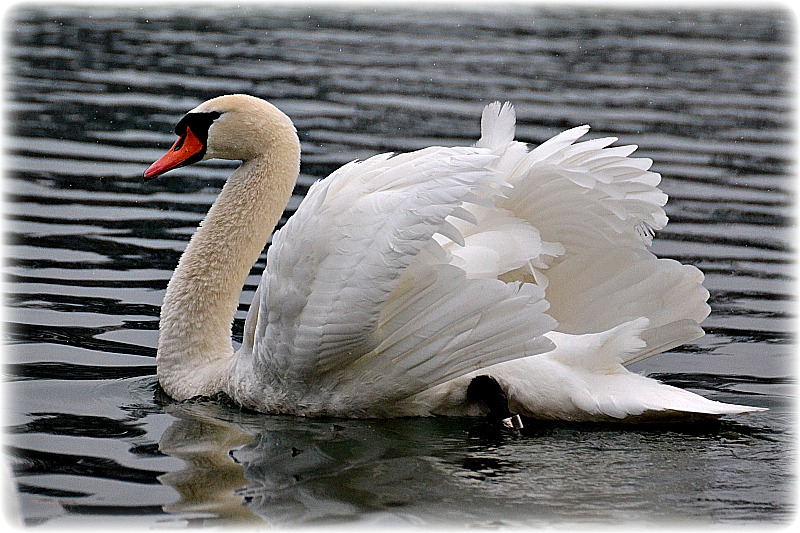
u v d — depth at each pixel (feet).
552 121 85.15
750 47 114.62
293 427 41.65
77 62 99.91
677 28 124.47
